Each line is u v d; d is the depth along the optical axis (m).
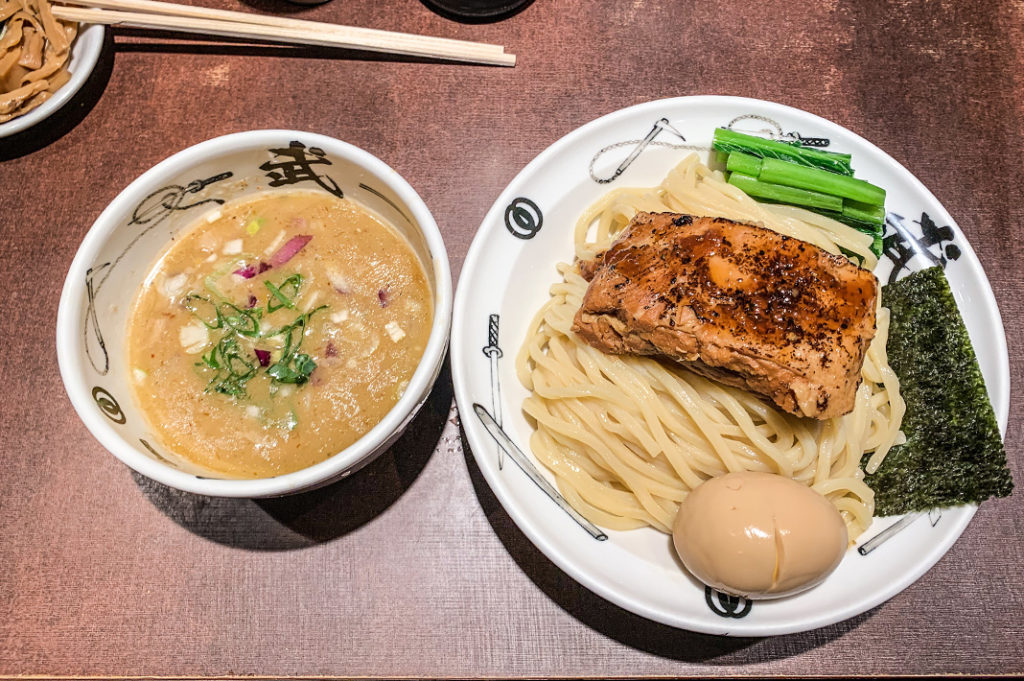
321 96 0.36
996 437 0.27
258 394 0.26
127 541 0.30
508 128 0.36
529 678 0.28
